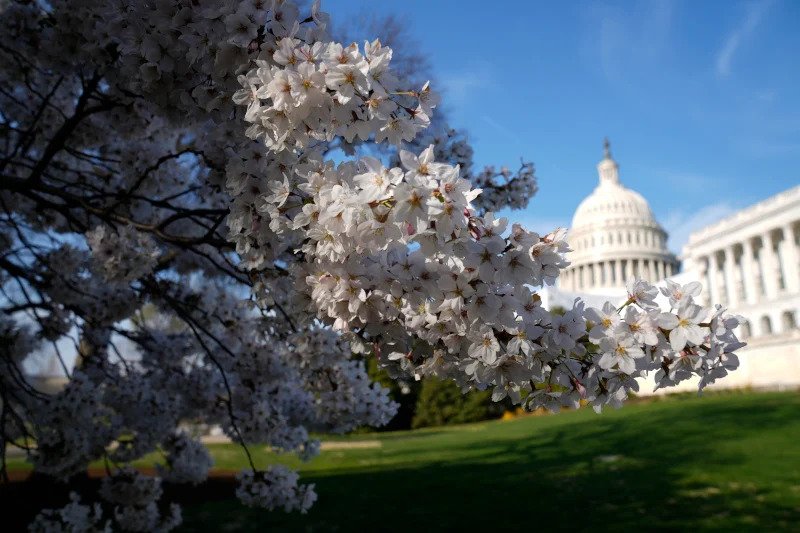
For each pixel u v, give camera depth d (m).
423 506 10.27
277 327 4.60
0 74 5.32
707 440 15.98
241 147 2.73
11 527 6.92
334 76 1.94
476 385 2.54
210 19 2.30
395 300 2.22
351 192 1.93
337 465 16.73
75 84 5.92
